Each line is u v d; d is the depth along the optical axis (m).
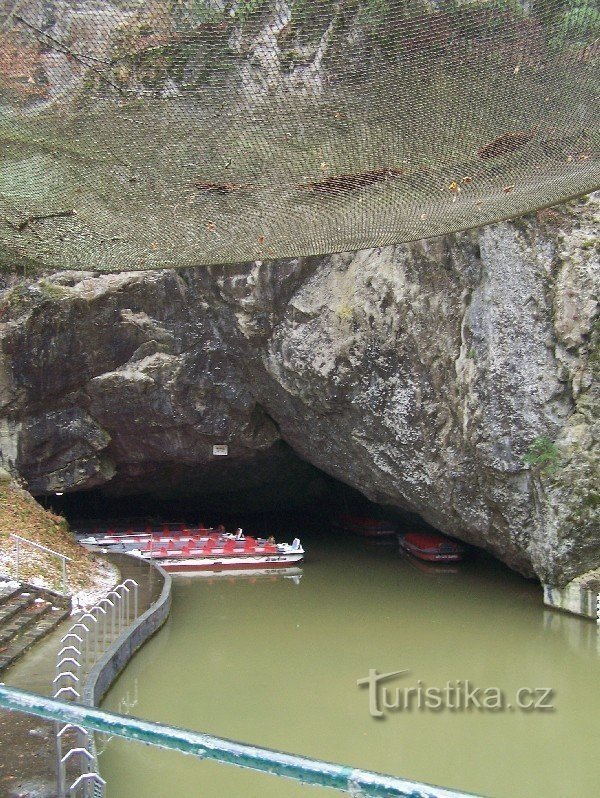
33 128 5.52
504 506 15.56
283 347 18.88
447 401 16.25
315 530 26.47
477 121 5.35
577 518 14.36
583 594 14.48
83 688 9.74
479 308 15.39
